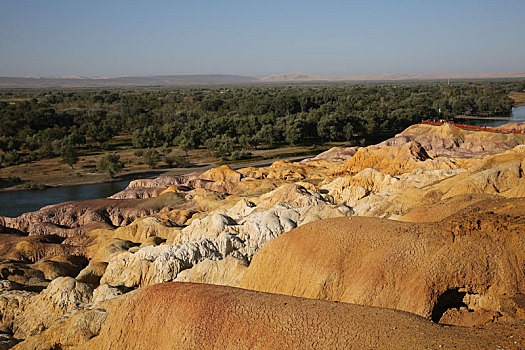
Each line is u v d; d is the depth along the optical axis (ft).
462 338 67.77
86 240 236.84
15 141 499.51
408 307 86.99
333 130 530.68
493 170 159.84
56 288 147.23
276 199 206.80
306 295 106.01
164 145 527.40
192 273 143.43
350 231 110.01
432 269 88.74
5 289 162.50
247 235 162.91
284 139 558.97
